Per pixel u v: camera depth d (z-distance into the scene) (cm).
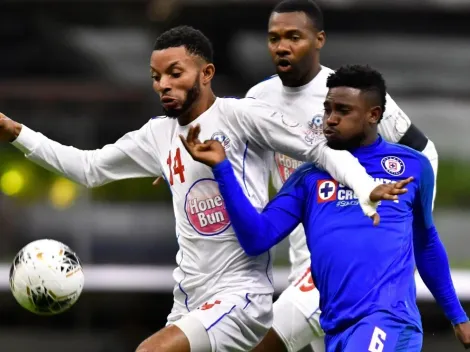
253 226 2014
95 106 5897
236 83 6166
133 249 5231
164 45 2062
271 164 2256
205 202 2078
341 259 1992
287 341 2572
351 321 1961
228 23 5969
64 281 2109
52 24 6444
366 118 2036
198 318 2034
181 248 2133
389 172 2045
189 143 1983
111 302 4231
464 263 5162
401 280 1975
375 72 2056
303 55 2441
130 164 2209
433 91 6669
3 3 6275
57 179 5425
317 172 2083
